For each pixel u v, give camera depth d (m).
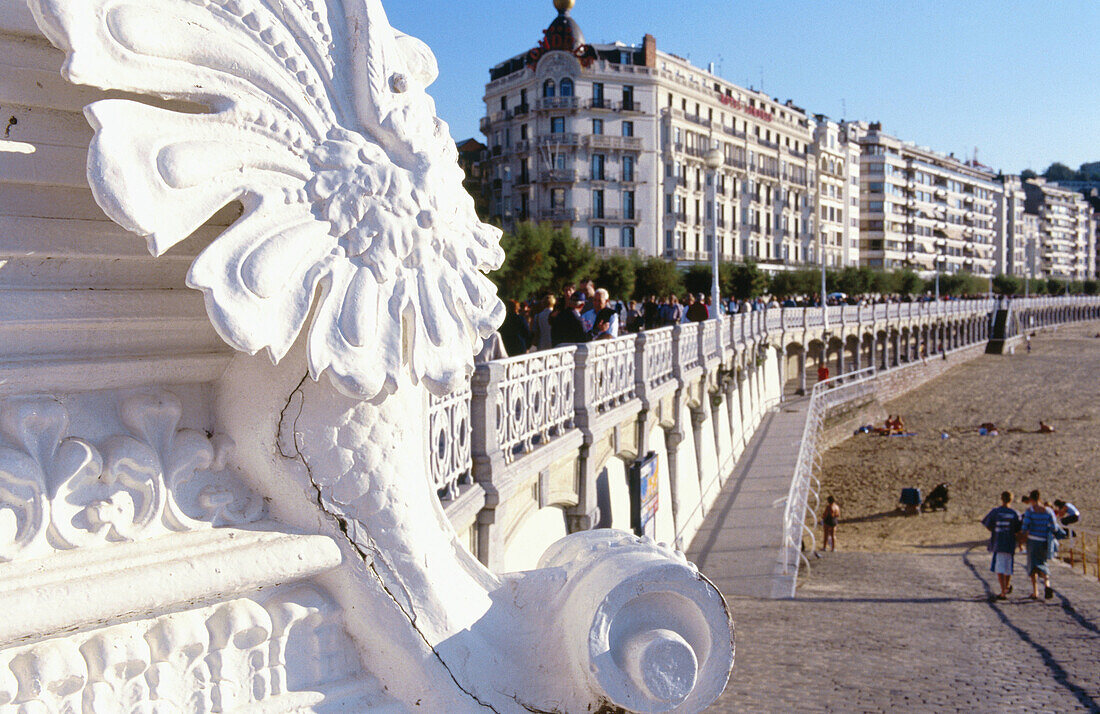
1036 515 15.91
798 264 95.81
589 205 74.38
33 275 1.25
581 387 8.98
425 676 1.46
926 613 13.81
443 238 1.49
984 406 56.69
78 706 1.21
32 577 1.15
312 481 1.43
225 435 1.46
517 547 7.11
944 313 77.06
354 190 1.37
